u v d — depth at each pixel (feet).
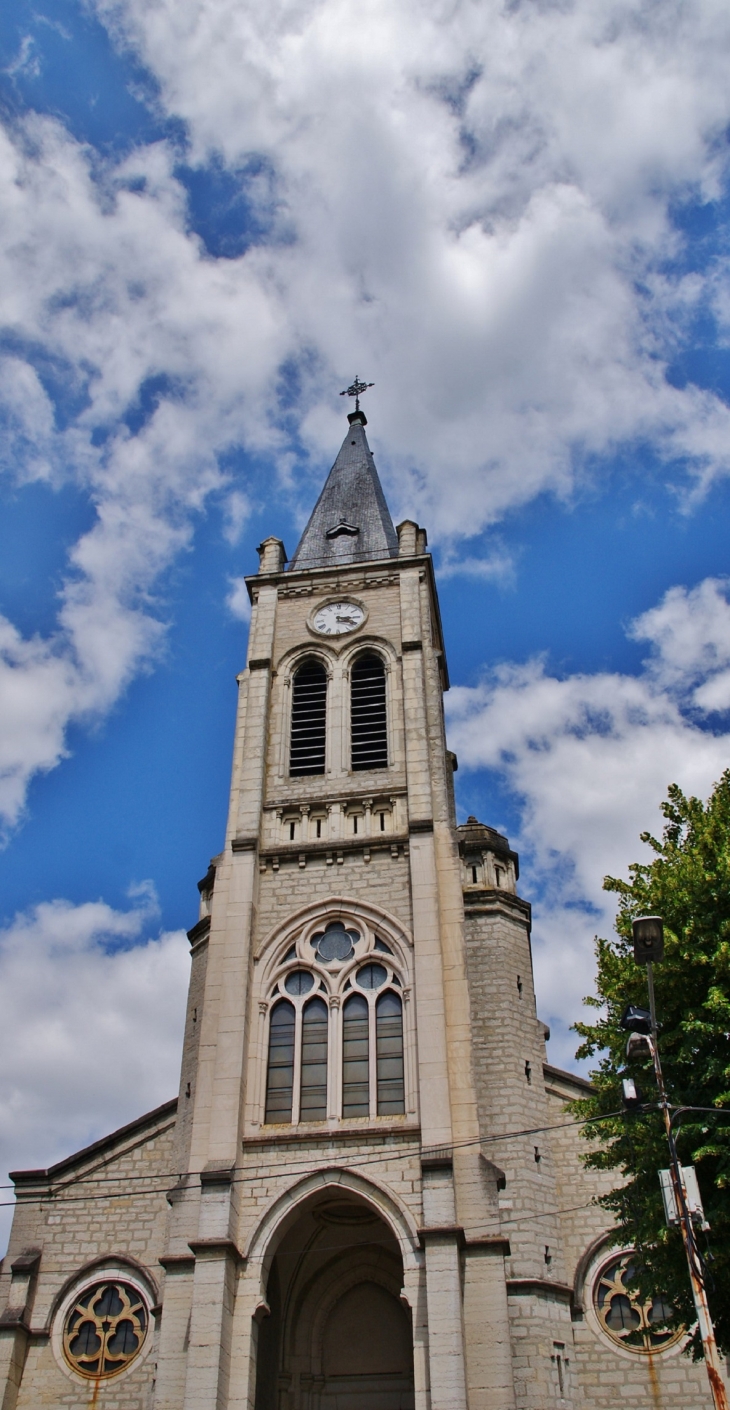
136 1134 109.09
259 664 122.11
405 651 119.34
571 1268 98.73
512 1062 104.27
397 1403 93.50
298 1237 96.94
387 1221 83.82
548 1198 98.43
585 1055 78.07
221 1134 89.56
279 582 130.00
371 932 100.27
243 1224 85.56
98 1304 99.71
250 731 116.88
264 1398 87.76
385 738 115.34
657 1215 68.80
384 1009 96.43
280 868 105.81
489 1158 99.09
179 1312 83.61
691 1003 72.59
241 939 100.22
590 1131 77.36
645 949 61.82
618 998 76.13
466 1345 78.43
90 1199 105.40
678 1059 69.67
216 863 119.34
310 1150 88.58
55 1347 97.45
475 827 123.34
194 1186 88.94
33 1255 102.06
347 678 120.26
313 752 116.06
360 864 104.27
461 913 98.84
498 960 111.24
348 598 127.03
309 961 99.86
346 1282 99.04
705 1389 91.61
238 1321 81.30
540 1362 87.35
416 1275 81.00
